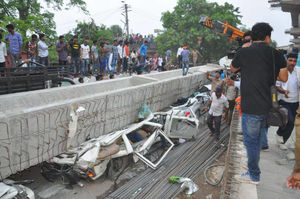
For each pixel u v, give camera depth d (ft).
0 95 21.21
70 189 18.95
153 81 36.50
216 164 20.84
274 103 9.19
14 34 30.53
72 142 21.38
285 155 16.55
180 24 125.49
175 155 24.86
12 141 16.46
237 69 10.37
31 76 23.82
